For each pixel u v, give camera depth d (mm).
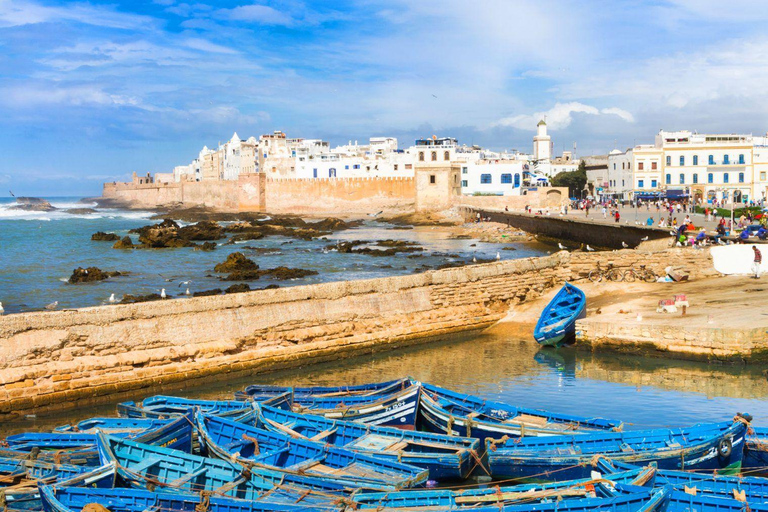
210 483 21266
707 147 113312
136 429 25422
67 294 55938
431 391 29000
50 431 28250
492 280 45656
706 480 20516
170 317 34406
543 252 82000
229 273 67875
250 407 26406
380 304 41094
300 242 100500
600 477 19391
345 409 27047
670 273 48250
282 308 37688
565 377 34594
